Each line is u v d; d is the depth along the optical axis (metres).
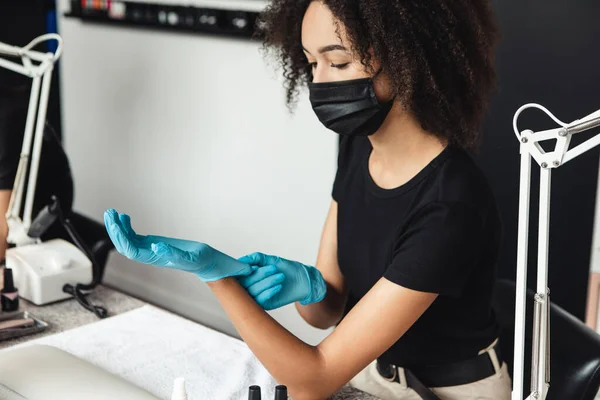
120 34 3.14
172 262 0.96
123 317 1.38
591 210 2.03
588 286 2.07
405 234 1.15
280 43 1.37
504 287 1.49
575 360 1.27
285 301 1.17
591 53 1.95
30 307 1.46
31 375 1.03
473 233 1.11
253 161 2.79
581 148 0.77
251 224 2.87
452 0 1.13
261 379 1.17
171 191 3.13
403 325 1.11
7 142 1.72
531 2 2.02
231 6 2.64
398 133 1.17
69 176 1.87
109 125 3.31
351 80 1.12
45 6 3.32
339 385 1.12
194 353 1.25
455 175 1.14
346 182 1.34
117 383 1.04
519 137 0.80
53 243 1.58
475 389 1.26
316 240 2.66
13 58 2.91
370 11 1.06
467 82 1.16
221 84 2.81
